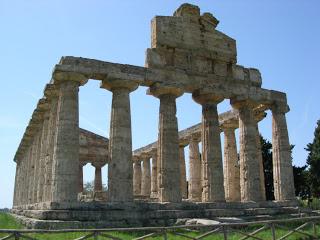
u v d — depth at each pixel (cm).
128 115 3002
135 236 2214
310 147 6112
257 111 4038
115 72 2973
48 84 3161
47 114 3684
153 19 3316
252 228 2588
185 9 3462
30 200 4347
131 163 2925
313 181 5731
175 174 3045
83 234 2092
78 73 2861
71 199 2684
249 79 3619
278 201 3431
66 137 2772
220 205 3075
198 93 3356
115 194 2817
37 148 4069
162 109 3169
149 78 3100
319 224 2616
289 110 3775
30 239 1402
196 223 2478
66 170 2714
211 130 3316
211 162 3250
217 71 3488
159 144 3138
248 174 3412
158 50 3216
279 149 3609
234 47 3641
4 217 3769
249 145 3466
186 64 3322
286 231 2362
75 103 2866
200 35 3475
